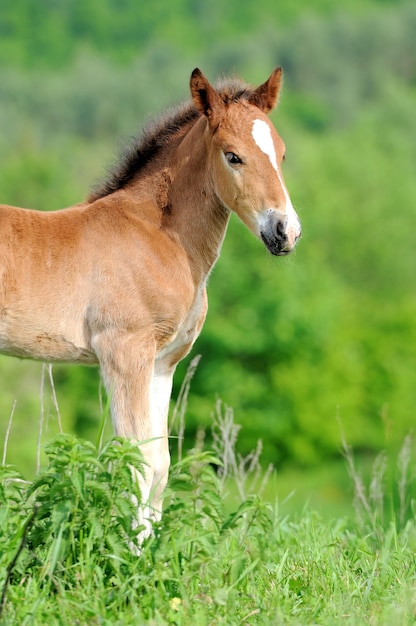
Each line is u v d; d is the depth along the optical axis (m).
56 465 6.82
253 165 8.53
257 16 148.88
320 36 125.12
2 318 8.53
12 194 51.00
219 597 6.60
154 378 9.18
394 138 74.31
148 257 8.70
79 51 130.62
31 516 6.73
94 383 36.06
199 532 6.96
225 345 39.88
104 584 6.89
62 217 8.84
